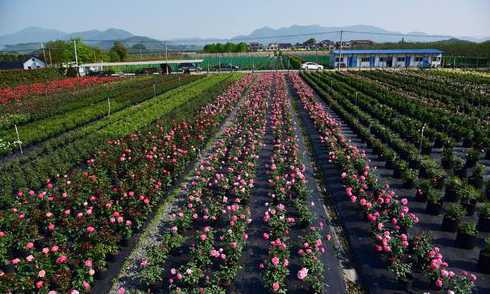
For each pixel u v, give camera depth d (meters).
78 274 6.14
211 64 71.69
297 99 28.03
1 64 63.94
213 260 7.11
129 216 8.28
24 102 26.22
